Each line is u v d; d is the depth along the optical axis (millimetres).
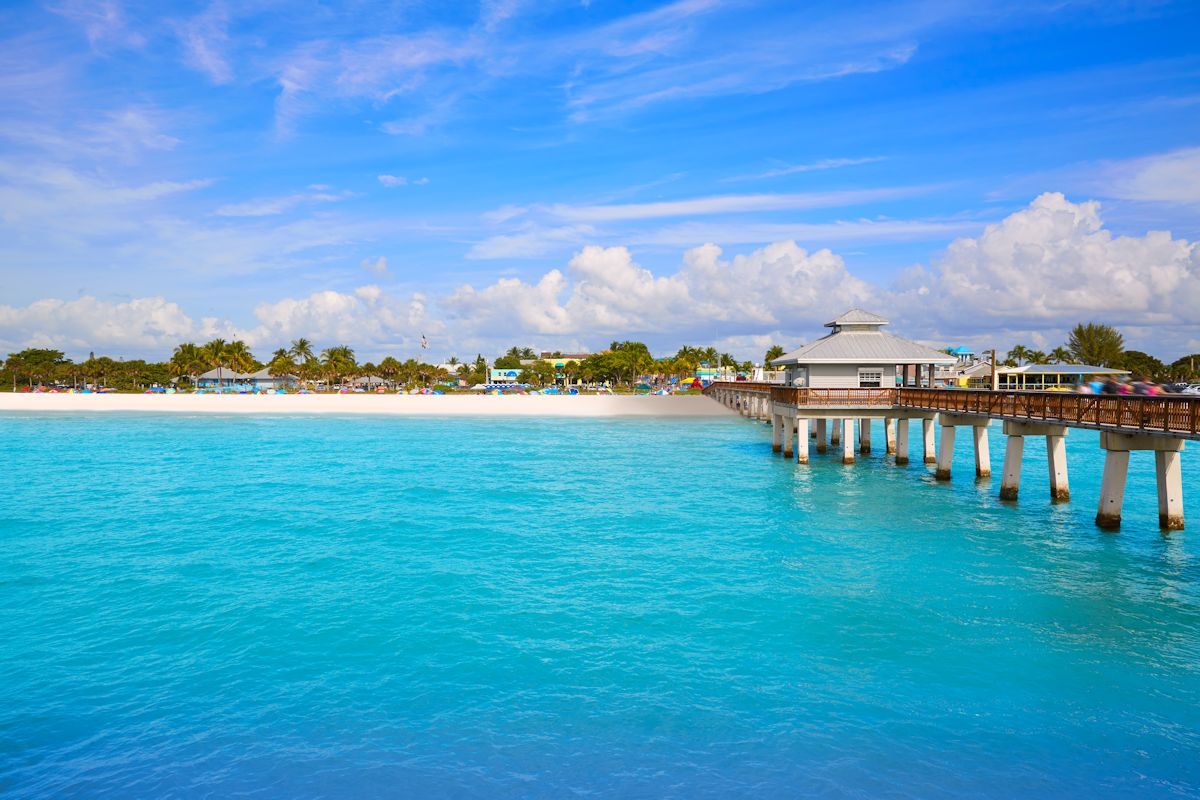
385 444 63125
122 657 17562
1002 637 18375
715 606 20719
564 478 43781
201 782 12523
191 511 34562
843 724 14281
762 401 80062
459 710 14867
